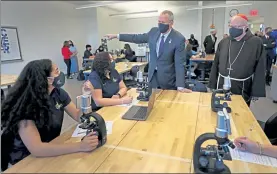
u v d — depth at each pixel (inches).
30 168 37.6
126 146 45.4
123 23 470.9
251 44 90.5
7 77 151.9
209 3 331.3
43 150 41.3
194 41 366.6
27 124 43.9
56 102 55.9
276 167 38.8
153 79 103.6
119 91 89.9
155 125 57.0
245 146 44.6
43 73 49.7
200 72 257.4
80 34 331.9
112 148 44.6
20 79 48.2
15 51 215.6
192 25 417.4
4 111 44.6
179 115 64.6
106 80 87.4
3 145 46.8
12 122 43.4
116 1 192.9
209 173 35.3
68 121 125.3
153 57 101.9
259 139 49.3
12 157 48.6
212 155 37.6
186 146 45.1
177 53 95.3
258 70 91.4
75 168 37.4
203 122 58.7
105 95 87.0
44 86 49.1
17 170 37.0
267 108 155.0
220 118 36.7
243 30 89.7
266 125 71.6
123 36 113.3
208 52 337.4
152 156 41.2
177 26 424.2
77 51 312.8
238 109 69.8
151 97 71.4
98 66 84.4
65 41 284.4
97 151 43.3
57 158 40.9
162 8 333.1
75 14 301.7
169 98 84.2
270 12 125.7
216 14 412.8
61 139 49.3
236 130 54.0
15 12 188.4
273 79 165.3
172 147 44.8
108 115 65.2
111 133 52.1
